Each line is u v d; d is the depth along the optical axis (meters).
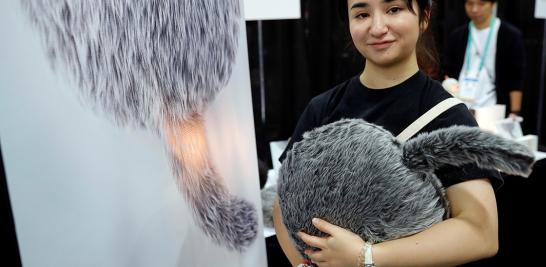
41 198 0.70
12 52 0.67
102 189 0.76
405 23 0.96
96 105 0.75
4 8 0.66
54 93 0.71
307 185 0.89
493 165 0.79
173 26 0.85
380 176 0.85
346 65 3.01
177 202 0.87
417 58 1.14
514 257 2.43
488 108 2.38
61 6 0.71
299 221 0.92
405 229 0.86
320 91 3.19
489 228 0.89
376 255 0.86
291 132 3.21
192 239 0.90
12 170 0.67
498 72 2.81
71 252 0.73
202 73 0.91
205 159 0.92
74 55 0.72
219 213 0.94
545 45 3.71
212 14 0.92
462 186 0.90
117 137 0.78
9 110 0.67
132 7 0.79
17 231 0.68
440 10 3.47
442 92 1.00
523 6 3.70
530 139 2.40
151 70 0.83
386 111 1.01
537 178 2.36
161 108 0.84
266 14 1.54
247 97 0.99
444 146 0.82
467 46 2.90
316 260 0.92
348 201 0.86
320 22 3.08
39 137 0.69
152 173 0.83
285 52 3.09
